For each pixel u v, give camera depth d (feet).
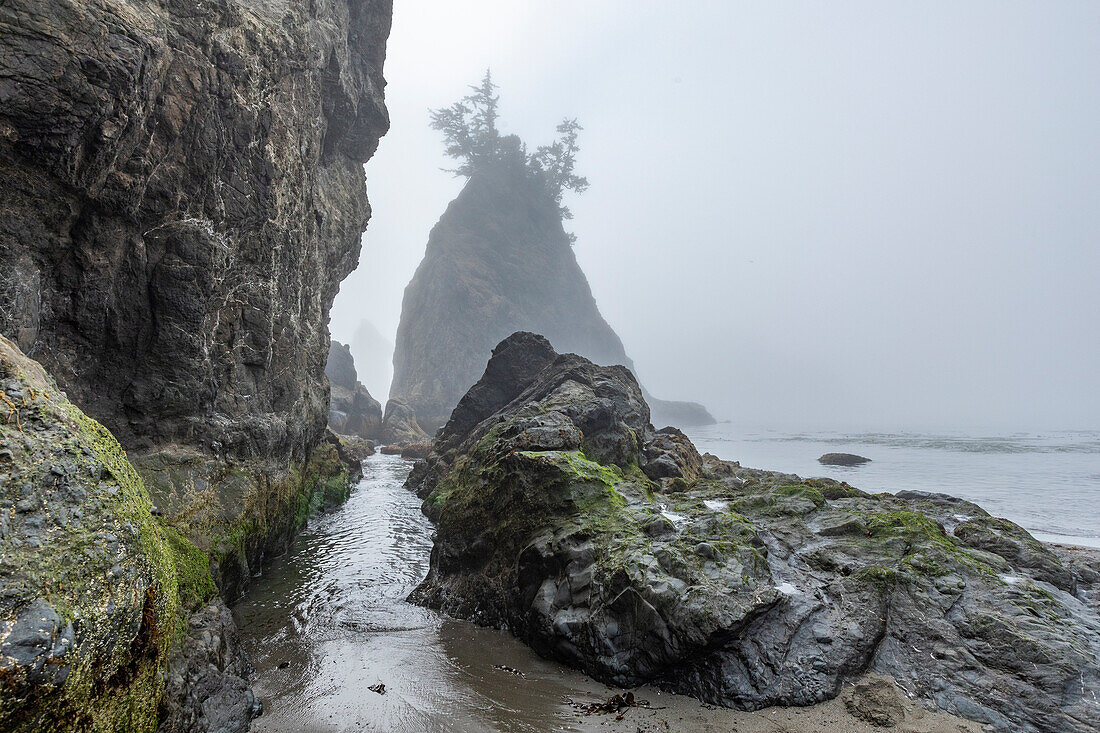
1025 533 35.99
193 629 22.63
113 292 31.58
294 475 55.31
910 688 22.52
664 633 24.35
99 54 25.14
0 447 12.97
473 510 39.55
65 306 29.40
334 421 176.45
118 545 14.21
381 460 142.00
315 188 61.46
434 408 248.73
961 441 200.34
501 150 339.98
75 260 29.12
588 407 59.11
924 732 20.13
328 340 75.97
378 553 49.42
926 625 24.99
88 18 25.00
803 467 120.06
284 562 45.98
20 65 23.00
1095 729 19.60
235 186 39.14
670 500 39.17
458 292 284.82
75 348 30.60
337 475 78.43
